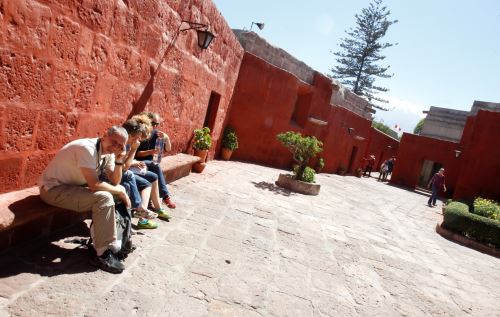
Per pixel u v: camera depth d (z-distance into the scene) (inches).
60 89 136.6
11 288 99.8
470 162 637.3
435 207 643.5
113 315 100.6
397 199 636.7
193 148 363.9
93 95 159.5
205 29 293.7
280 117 611.5
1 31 104.2
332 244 233.1
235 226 214.7
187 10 248.7
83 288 109.5
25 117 122.7
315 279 167.8
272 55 597.9
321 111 722.8
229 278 143.9
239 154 576.7
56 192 123.0
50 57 126.6
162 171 221.9
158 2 201.8
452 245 349.4
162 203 220.5
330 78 719.7
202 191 283.1
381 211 446.9
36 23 116.4
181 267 141.9
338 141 820.6
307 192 414.6
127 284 119.0
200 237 180.2
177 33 241.0
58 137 142.9
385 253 247.0
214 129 448.5
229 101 497.4
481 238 370.9
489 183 619.8
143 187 177.8
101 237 123.0
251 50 554.6
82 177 128.5
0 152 116.5
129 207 137.3
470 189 633.0
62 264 119.7
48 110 133.1
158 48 216.8
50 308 96.0
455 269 257.0
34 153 132.5
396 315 153.1
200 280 135.6
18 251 120.4
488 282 245.8
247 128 569.6
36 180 138.3
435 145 932.6
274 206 300.0
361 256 224.1
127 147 158.2
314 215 307.6
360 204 458.0
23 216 112.1
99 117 169.2
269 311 126.9
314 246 218.5
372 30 1485.0
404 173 973.8
